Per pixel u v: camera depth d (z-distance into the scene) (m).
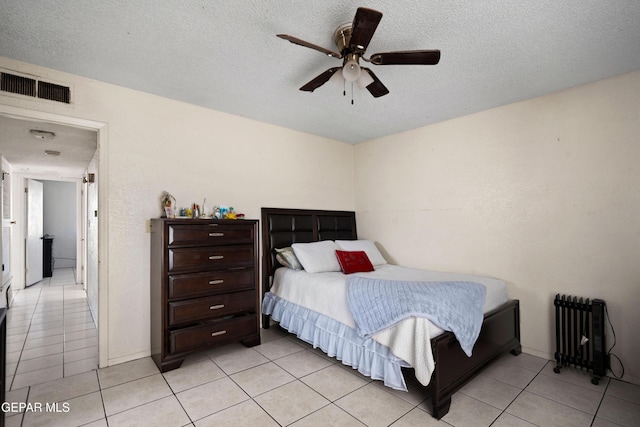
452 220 3.47
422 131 3.78
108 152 2.63
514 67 2.35
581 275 2.62
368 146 4.46
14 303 4.58
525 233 2.94
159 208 2.88
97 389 2.24
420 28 1.88
